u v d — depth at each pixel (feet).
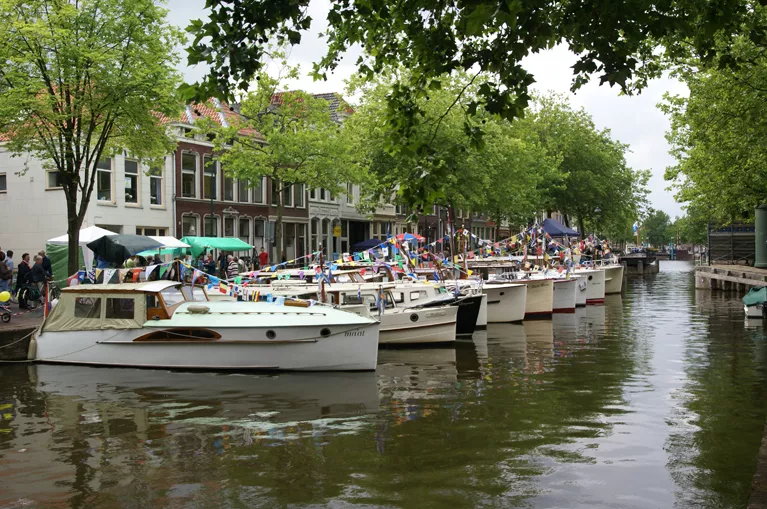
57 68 68.95
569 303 106.63
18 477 31.30
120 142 80.38
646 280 208.54
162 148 79.82
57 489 29.78
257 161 108.99
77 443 36.40
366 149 124.47
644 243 574.97
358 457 33.30
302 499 28.04
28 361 59.47
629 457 32.94
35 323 64.03
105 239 80.33
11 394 47.91
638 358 61.52
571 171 193.77
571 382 50.83
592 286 124.06
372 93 125.49
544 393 47.09
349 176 113.80
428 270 92.02
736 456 33.01
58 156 75.41
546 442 35.37
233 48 28.32
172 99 73.20
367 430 38.09
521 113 32.68
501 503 27.35
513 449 34.24
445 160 33.65
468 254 111.14
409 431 37.76
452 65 34.68
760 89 70.38
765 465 24.27
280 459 33.22
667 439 35.86
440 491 28.68
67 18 69.87
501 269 110.83
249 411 42.68
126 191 116.67
